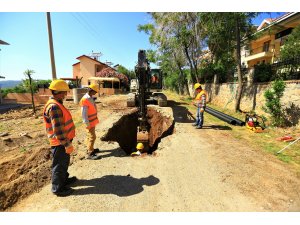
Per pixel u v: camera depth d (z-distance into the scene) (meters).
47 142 5.70
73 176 3.82
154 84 13.85
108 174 4.08
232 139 6.48
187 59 19.17
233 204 3.15
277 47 20.50
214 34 13.51
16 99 18.14
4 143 5.29
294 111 7.26
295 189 3.58
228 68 15.55
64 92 3.16
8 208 3.02
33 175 3.75
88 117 4.66
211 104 15.50
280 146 5.80
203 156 5.04
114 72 32.78
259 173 4.14
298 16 15.20
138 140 7.29
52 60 10.41
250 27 11.47
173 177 3.98
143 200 3.23
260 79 9.85
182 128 7.88
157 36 16.33
